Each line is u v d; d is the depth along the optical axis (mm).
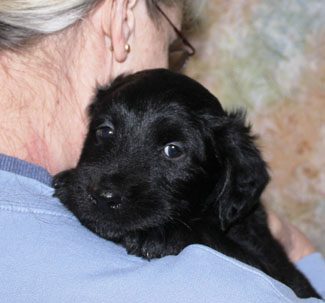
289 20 1089
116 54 594
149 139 595
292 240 757
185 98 610
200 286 470
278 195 1104
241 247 629
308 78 1087
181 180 599
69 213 531
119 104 601
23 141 518
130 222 559
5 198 484
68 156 563
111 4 573
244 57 1117
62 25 529
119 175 567
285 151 1101
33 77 527
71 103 559
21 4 511
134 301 464
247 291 473
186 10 720
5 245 471
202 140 611
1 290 462
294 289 668
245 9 1108
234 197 629
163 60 662
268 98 1105
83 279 469
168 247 576
